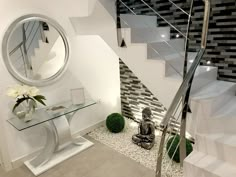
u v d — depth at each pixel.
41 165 2.31
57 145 2.45
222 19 2.23
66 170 2.27
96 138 2.94
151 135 2.68
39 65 2.39
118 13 2.12
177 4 2.61
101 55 3.12
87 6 2.45
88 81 3.02
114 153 2.56
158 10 2.83
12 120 2.15
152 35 2.43
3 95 2.15
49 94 2.55
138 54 2.08
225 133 1.80
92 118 3.20
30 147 2.46
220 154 1.70
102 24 2.33
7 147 2.25
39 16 2.30
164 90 1.97
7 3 2.05
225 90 2.04
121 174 2.18
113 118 3.03
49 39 2.44
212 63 2.44
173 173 2.10
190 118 1.87
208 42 2.40
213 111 1.84
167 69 1.96
